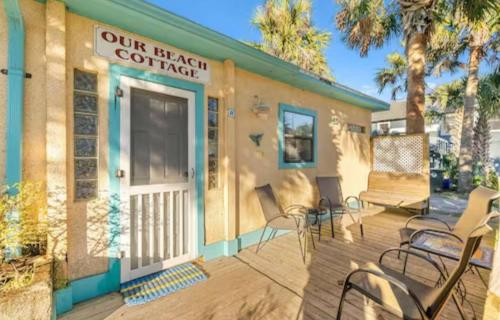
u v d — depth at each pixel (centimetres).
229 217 330
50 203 203
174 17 238
